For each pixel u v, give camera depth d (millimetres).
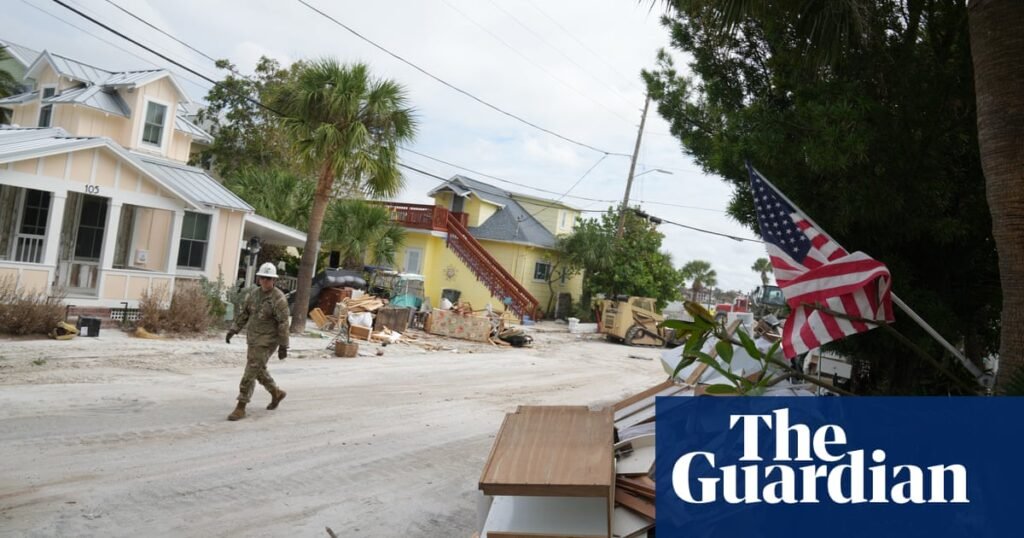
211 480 6273
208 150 33812
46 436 7121
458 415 10266
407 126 17312
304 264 17922
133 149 20391
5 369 10188
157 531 5059
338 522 5562
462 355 18625
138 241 18203
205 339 15297
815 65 6480
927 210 6199
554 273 34625
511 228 33844
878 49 6387
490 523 3963
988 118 4383
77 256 17484
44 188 14328
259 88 33062
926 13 6695
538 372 16453
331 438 8180
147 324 14969
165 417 8398
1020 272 4145
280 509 5734
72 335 13492
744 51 8148
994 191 4309
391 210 30453
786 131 6391
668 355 6941
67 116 19594
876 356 6840
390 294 24828
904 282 6293
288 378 12188
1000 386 4191
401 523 5672
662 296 34312
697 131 9305
